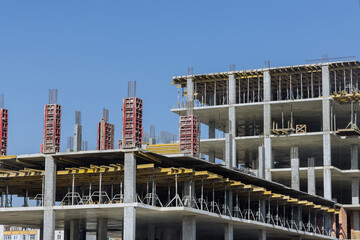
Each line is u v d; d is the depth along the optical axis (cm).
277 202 7419
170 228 7262
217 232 7619
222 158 11294
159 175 5806
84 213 5925
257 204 7725
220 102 11012
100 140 6625
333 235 8938
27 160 5897
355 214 9588
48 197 5650
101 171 5581
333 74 9806
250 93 10869
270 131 9694
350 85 9481
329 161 9356
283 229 7338
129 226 5316
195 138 6412
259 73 9881
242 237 8356
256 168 10088
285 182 10312
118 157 5734
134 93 5556
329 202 8819
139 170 5653
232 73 9981
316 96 10819
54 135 5712
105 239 6331
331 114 9569
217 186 6381
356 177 9812
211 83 10350
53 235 5619
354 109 9825
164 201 7056
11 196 6194
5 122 6275
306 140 9719
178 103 10350
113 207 5425
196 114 10331
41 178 5959
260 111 10044
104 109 6669
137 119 5512
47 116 5766
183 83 10325
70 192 6488
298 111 10006
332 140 9719
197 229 7288
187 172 5678
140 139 5516
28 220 6669
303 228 8644
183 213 5756
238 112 10131
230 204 6531
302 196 8112
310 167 9212
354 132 9331
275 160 11250
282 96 10931
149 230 7031
